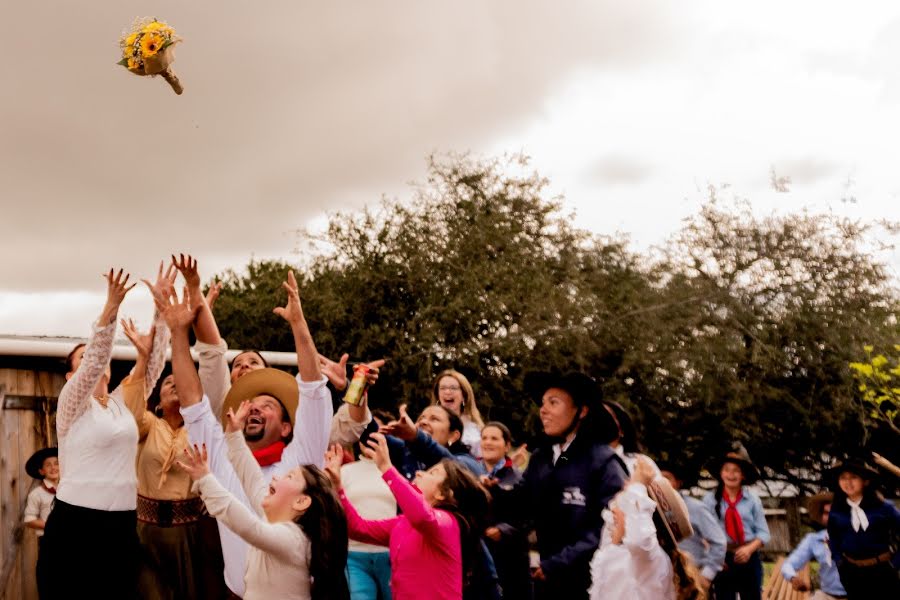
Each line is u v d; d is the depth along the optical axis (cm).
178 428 705
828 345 1916
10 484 800
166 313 550
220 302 2834
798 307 1931
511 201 2359
